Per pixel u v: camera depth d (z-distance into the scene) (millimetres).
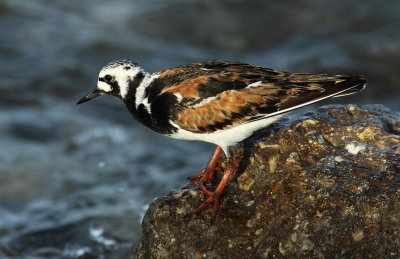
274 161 8656
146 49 20578
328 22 21406
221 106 8688
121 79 9188
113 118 17438
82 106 17891
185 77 8875
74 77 18984
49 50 20141
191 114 8750
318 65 19406
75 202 13773
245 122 8711
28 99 17969
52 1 23406
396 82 18672
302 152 8711
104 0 23453
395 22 20797
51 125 16875
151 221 8414
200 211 8406
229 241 8078
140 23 21922
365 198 7832
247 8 22156
